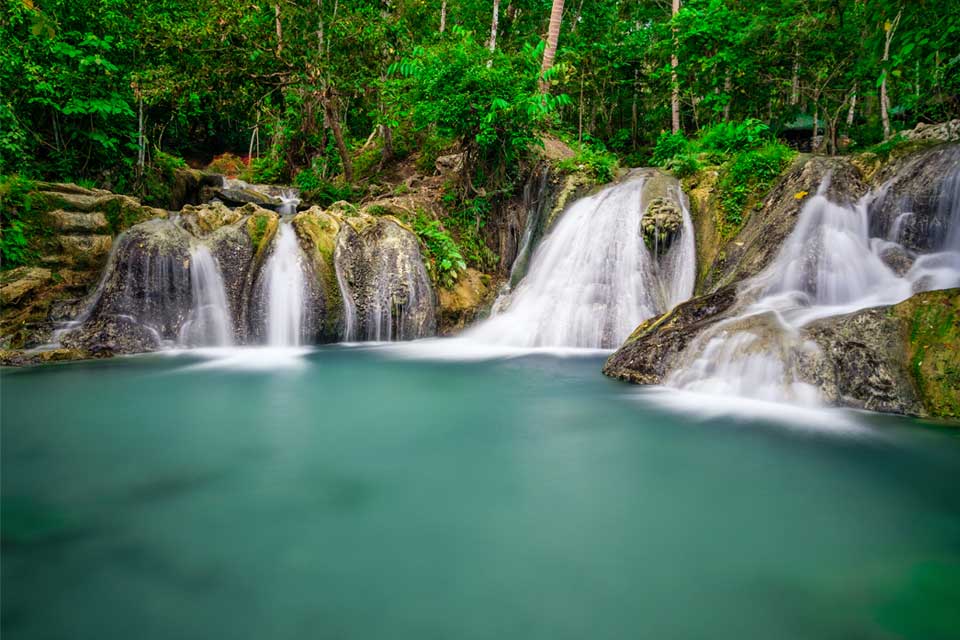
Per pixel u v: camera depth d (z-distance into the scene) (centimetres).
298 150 1656
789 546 266
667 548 266
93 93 1109
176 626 208
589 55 1706
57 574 244
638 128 1912
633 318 885
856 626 206
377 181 1492
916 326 492
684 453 396
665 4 2225
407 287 1001
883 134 1261
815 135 1390
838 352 504
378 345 954
